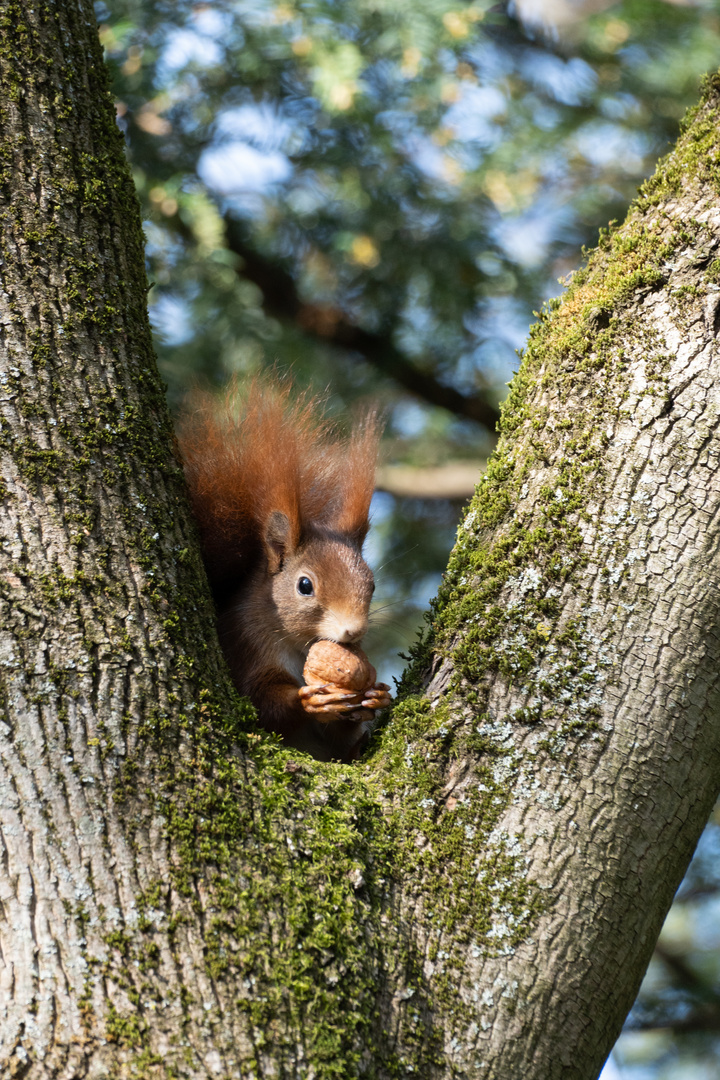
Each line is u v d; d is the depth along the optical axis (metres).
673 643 5.71
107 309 6.00
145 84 13.52
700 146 6.45
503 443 6.59
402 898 5.50
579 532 5.97
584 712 5.69
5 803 5.03
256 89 14.34
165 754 5.29
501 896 5.46
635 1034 14.73
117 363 5.97
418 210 15.38
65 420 5.68
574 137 16.22
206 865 5.11
